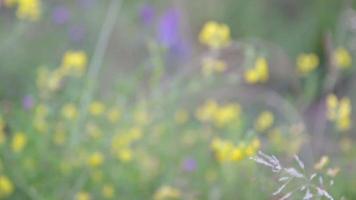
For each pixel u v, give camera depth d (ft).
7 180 19.54
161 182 22.00
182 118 26.09
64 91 24.95
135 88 26.27
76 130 21.53
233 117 25.48
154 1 35.24
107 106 25.13
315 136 28.07
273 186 18.24
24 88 28.37
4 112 22.79
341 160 24.14
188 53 30.76
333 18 34.91
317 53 34.04
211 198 21.24
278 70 32.65
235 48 30.60
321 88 31.32
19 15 24.63
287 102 28.14
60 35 31.91
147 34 32.86
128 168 21.84
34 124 21.77
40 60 30.58
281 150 23.67
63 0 33.14
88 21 32.60
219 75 28.53
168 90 24.94
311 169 22.31
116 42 32.48
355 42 30.42
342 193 22.11
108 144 21.94
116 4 24.03
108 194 21.06
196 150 23.95
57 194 20.12
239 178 21.38
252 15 35.86
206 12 36.01
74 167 20.90
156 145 23.27
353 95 30.86
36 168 20.75
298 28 35.37
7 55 29.25
